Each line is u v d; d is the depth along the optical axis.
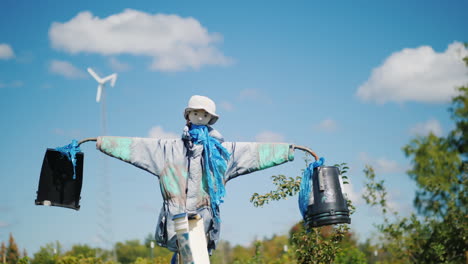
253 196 8.22
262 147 6.15
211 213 5.93
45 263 20.77
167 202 5.90
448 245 15.95
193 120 6.08
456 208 16.48
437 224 16.62
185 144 6.05
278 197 8.19
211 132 6.13
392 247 17.02
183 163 5.96
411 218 16.94
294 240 10.03
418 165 28.50
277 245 22.78
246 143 6.19
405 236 16.89
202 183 5.92
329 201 5.91
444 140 29.23
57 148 6.09
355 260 18.84
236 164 6.12
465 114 29.05
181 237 5.46
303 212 6.07
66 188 6.20
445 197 19.53
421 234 16.81
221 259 29.64
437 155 28.27
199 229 5.68
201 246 5.64
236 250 32.50
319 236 9.69
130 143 6.05
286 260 17.72
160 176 5.96
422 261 16.44
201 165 5.95
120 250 38.47
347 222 5.96
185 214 5.47
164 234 5.90
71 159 5.99
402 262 18.67
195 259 5.51
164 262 16.97
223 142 6.17
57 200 6.17
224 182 6.09
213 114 6.04
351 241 21.91
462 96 29.31
